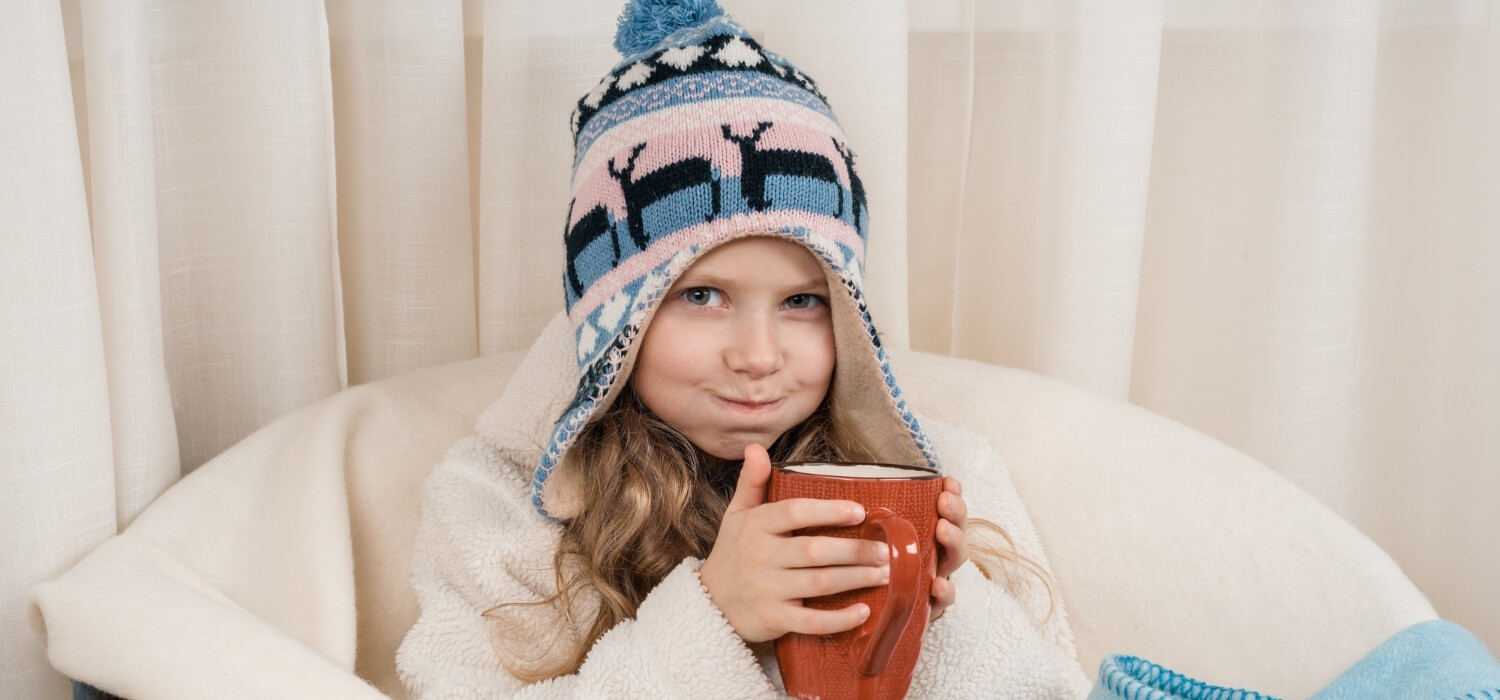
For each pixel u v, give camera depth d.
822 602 0.73
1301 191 1.24
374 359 1.25
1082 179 1.21
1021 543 1.01
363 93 1.19
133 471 0.99
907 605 0.67
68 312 0.90
